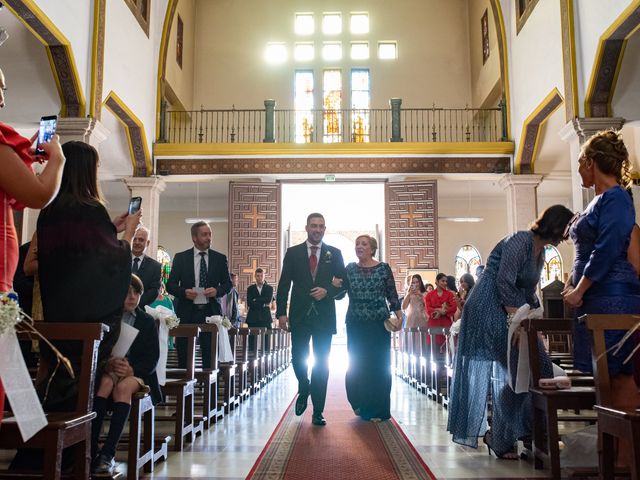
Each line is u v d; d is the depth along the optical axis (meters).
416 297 11.19
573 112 10.70
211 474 3.77
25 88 11.06
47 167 2.08
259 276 12.45
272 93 19.08
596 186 3.47
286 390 8.73
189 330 4.91
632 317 3.05
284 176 15.90
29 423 1.97
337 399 7.68
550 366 4.04
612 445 2.92
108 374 3.52
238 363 7.29
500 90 16.78
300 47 19.41
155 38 15.38
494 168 15.44
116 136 14.49
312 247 6.00
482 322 4.18
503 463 4.07
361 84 19.23
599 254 3.19
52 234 2.98
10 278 1.99
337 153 15.73
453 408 4.32
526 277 4.14
